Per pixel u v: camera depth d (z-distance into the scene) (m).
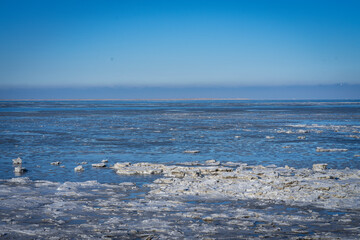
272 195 17.53
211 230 13.28
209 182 19.95
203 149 32.69
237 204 16.34
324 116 79.62
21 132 46.22
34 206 16.06
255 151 31.64
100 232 13.13
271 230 13.31
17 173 23.05
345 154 29.86
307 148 33.22
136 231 13.19
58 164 25.94
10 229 13.31
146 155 29.69
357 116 79.38
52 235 12.81
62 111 104.75
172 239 12.51
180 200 16.97
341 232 13.11
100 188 19.28
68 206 16.00
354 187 18.67
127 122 63.06
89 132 46.47
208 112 98.62
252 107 138.88
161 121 65.31
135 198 17.44
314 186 18.69
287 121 65.50
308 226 13.70
